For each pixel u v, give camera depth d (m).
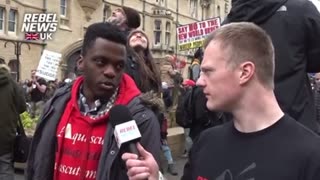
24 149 5.48
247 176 1.64
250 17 2.86
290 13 2.83
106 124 2.37
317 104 5.41
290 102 2.75
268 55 1.70
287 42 2.80
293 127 1.65
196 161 1.86
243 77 1.69
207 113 3.62
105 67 2.35
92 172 2.33
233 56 1.70
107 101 2.41
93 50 2.35
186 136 9.16
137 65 3.36
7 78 5.41
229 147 1.75
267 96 1.70
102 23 2.42
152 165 1.81
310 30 2.83
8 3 24.34
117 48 2.35
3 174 5.40
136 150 1.87
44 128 2.52
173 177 8.31
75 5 28.66
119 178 2.23
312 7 2.88
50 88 15.47
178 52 39.97
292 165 1.58
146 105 2.38
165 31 38.00
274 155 1.62
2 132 5.36
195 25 14.73
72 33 28.33
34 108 14.55
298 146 1.60
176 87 12.80
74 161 2.37
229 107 1.75
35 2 26.08
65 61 27.69
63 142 2.43
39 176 2.46
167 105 11.80
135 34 3.61
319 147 1.58
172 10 40.47
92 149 2.35
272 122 1.68
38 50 26.06
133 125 1.95
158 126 2.34
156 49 37.12
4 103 5.39
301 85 2.82
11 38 24.44
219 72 1.72
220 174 1.72
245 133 1.72
